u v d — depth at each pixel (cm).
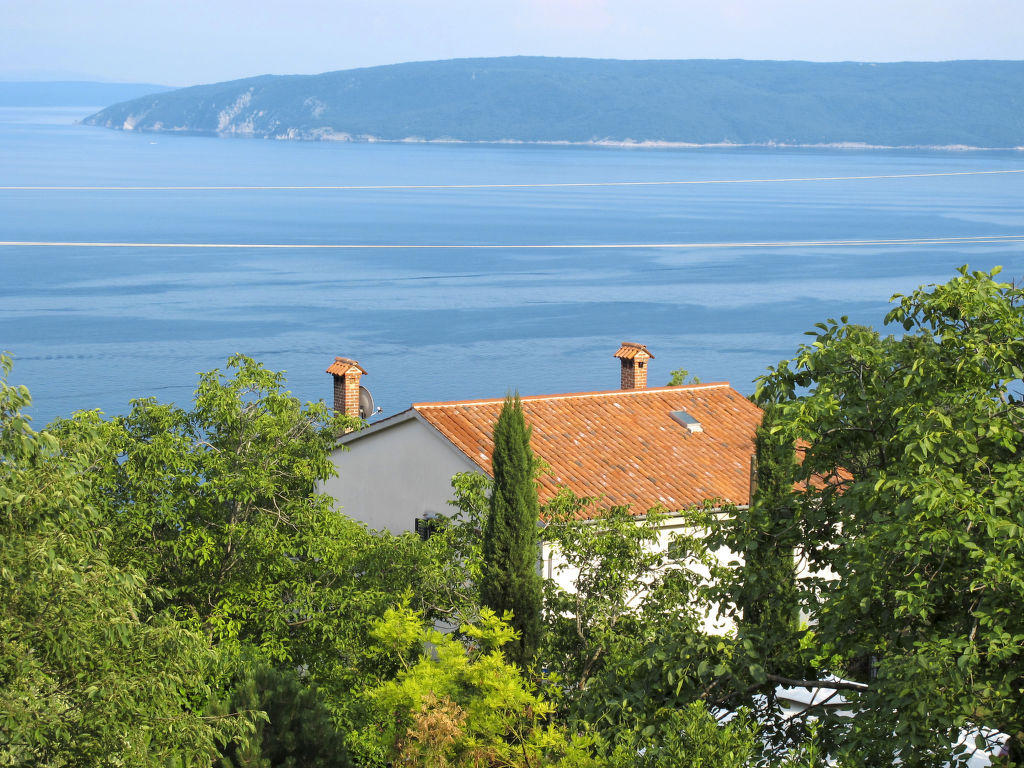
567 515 3897
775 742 2530
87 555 2320
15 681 2123
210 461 3894
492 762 3009
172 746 2403
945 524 2188
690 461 5438
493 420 5412
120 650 2330
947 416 2327
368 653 3684
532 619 3741
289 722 2970
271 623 3841
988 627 2142
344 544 4022
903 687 2062
